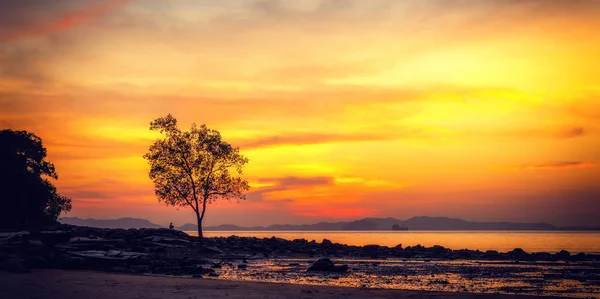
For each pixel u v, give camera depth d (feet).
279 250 188.03
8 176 222.69
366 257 168.66
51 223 227.40
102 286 74.69
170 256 142.92
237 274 105.70
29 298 62.64
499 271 115.44
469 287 86.02
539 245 376.89
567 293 79.56
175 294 67.51
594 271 115.75
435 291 74.95
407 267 126.41
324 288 76.13
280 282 90.63
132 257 115.03
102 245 131.03
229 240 217.36
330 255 176.24
